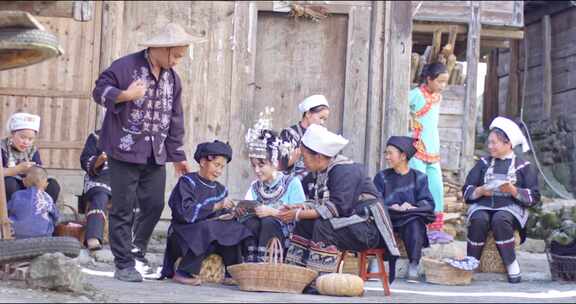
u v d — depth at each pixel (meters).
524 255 10.56
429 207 8.55
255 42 11.15
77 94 10.93
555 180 13.05
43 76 10.91
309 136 7.03
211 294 6.40
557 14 13.76
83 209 10.20
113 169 7.25
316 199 7.06
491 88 16.48
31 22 6.16
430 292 7.36
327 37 11.34
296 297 6.34
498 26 12.27
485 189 8.73
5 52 6.61
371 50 11.24
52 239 6.72
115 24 10.98
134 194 7.31
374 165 11.18
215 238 7.24
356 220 6.89
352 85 11.25
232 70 11.10
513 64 15.15
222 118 11.08
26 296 5.82
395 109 11.15
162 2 11.07
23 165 8.41
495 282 8.59
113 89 6.99
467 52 12.00
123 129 7.18
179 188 7.48
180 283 7.30
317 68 11.34
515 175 8.87
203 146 7.53
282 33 11.31
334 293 6.66
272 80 11.31
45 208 8.30
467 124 11.89
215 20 11.12
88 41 10.98
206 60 11.09
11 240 6.67
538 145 13.68
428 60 12.24
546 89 13.76
